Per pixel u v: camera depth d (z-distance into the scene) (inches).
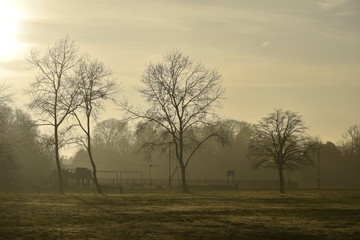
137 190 3673.7
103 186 3678.6
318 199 2674.7
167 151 5974.4
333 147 6437.0
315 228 1344.7
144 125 3563.0
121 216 1620.3
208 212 1801.2
